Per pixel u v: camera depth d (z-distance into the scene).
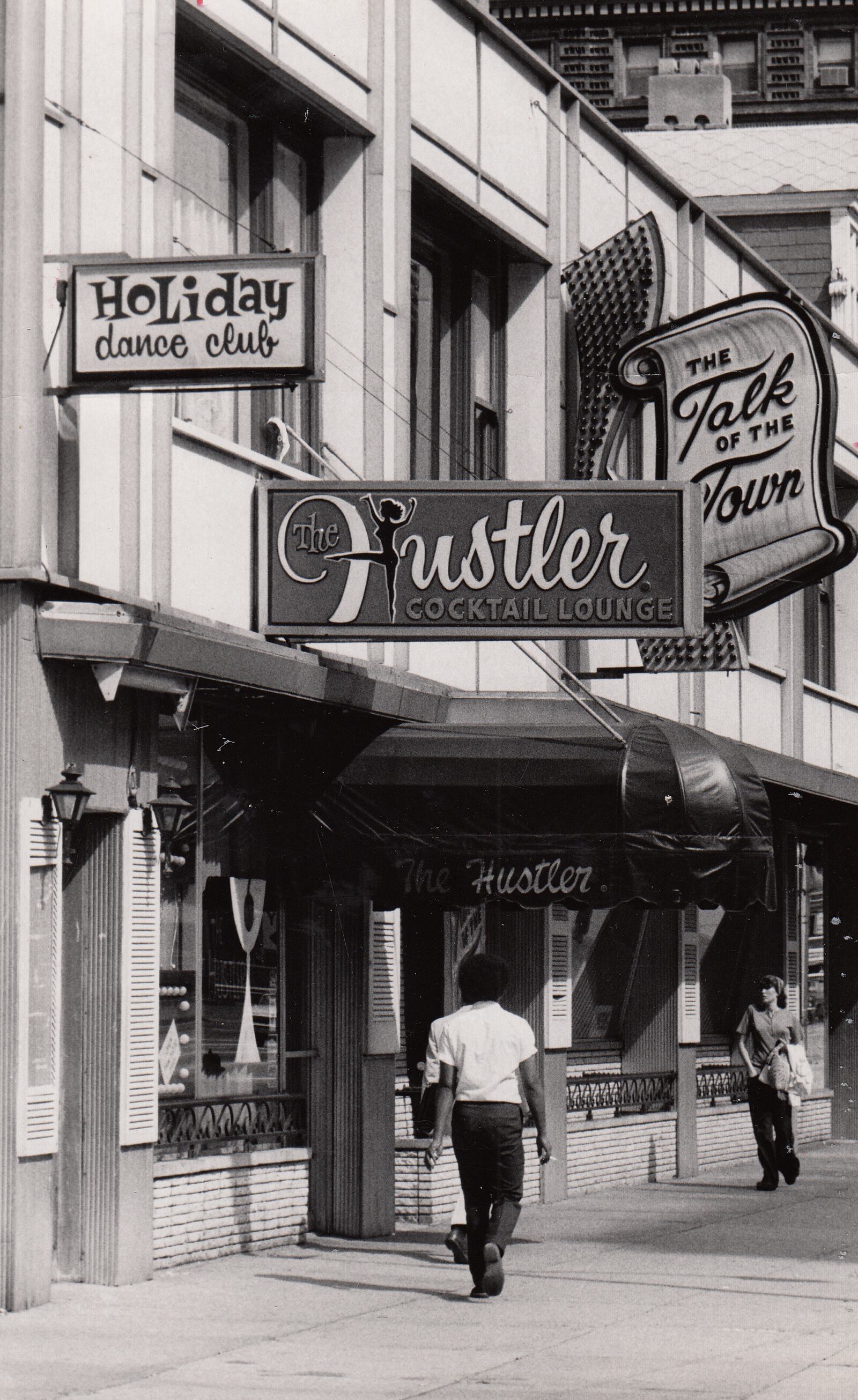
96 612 12.76
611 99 57.78
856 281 36.41
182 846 15.03
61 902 13.30
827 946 31.83
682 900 16.33
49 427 13.03
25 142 12.92
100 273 12.98
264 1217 15.95
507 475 21.00
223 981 15.80
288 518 15.34
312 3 16.73
